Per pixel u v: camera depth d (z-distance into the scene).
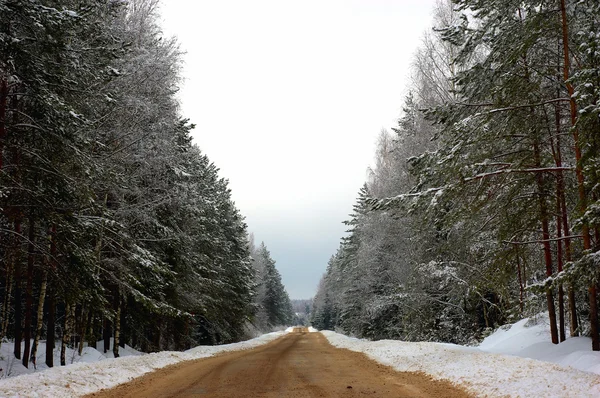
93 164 12.91
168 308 19.53
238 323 44.94
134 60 15.85
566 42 11.89
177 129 20.84
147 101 16.23
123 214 16.55
